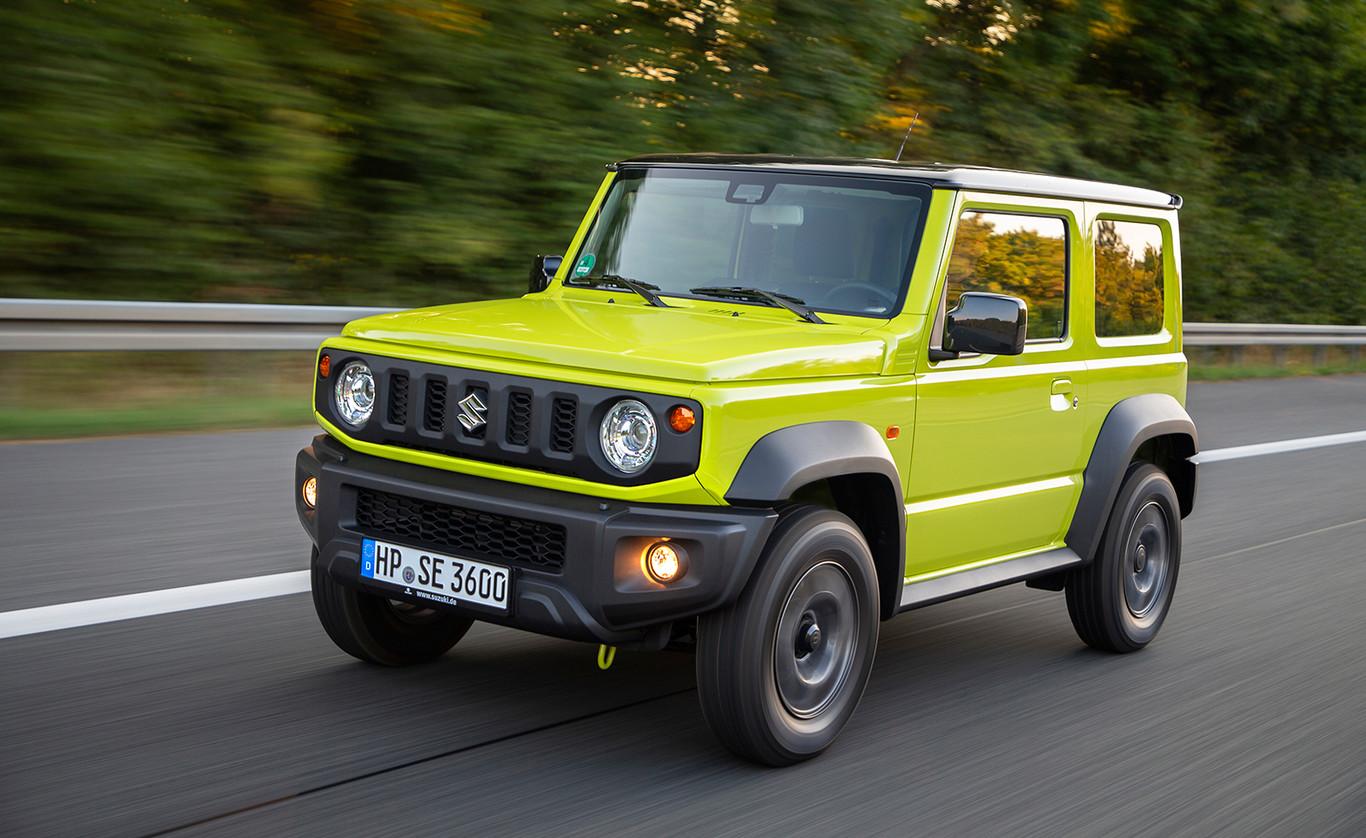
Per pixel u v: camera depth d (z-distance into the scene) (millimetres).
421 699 4539
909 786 4039
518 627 3918
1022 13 22031
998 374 4816
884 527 4355
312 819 3533
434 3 13398
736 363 3820
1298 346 20906
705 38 16078
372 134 13016
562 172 13773
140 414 9109
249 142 12164
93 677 4531
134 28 11680
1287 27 26562
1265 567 7418
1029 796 4020
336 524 4215
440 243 12977
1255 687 5281
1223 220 24672
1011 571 5098
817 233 4738
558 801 3762
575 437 3793
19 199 11016
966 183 4723
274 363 11281
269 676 4668
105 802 3557
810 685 4121
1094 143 22984
